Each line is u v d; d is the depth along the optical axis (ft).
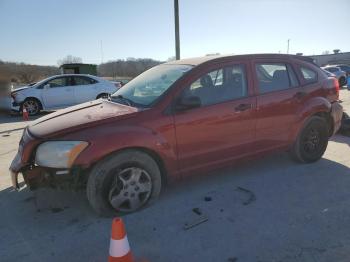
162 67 15.67
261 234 10.80
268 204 12.83
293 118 15.79
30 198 14.17
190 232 11.06
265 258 9.61
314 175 15.58
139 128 11.92
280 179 15.19
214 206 12.78
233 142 14.10
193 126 12.91
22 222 12.17
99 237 10.99
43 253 10.28
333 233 10.71
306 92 16.26
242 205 12.81
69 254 10.19
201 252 10.01
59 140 11.23
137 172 12.10
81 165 11.08
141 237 10.86
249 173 15.98
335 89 17.71
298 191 13.91
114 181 11.72
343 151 19.26
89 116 12.35
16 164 12.01
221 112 13.51
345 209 12.25
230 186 14.57
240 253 9.89
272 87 15.26
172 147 12.58
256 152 14.99
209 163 13.71
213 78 13.73
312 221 11.48
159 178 12.69
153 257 9.84
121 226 8.51
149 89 13.79
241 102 14.08
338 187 14.20
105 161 11.48
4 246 10.70
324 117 17.22
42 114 43.70
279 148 15.79
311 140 16.85
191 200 13.33
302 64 16.69
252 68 14.78
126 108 12.80
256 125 14.58
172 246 10.34
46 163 11.30
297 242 10.29
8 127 32.99
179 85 12.89
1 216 12.69
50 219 12.30
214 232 11.02
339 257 9.51
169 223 11.64
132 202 12.23
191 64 14.06
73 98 44.45
